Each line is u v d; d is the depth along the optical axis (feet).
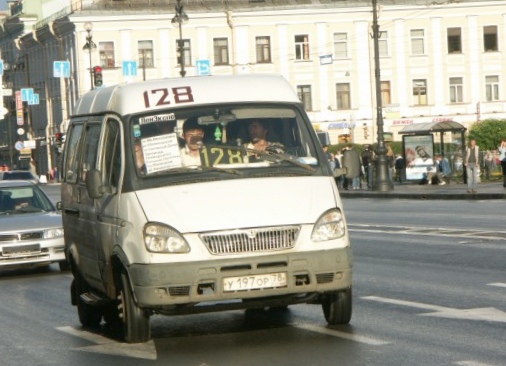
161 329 79.51
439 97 580.71
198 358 66.44
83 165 82.79
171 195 70.18
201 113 74.18
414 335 70.13
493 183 323.37
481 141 420.36
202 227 68.08
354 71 579.89
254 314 84.33
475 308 81.15
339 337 70.69
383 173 323.57
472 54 580.30
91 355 70.69
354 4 577.02
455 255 123.65
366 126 579.07
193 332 77.15
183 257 67.72
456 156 351.05
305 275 68.69
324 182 71.97
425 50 579.89
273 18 577.43
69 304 101.50
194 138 73.36
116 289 75.10
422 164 345.51
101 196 75.00
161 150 72.84
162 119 73.87
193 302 67.92
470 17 578.66
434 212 215.31
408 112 580.30
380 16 578.25
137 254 69.15
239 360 64.80
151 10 575.79
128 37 576.20
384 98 581.53
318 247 68.90
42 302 104.22
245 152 73.00
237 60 577.02
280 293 68.33
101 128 77.87
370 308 83.87
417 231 163.73
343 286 69.77
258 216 68.54
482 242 138.10
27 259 132.16
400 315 79.36
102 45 577.84
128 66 426.92
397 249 135.74
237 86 76.13
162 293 67.97
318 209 69.72
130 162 72.43
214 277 67.56
